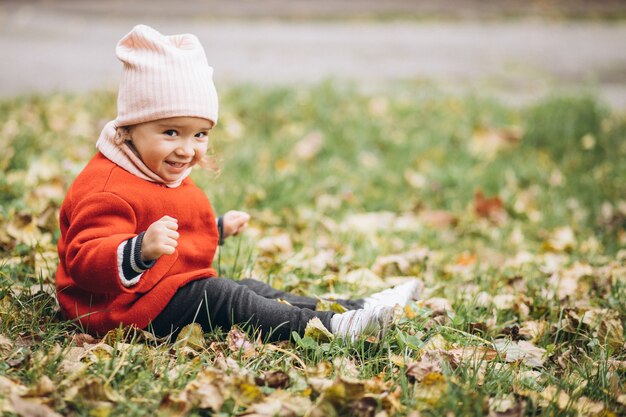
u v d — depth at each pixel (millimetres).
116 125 2717
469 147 6883
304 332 2762
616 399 2545
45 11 13602
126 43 2713
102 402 2213
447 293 3650
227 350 2689
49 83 8148
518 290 3793
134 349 2557
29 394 2201
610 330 3150
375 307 2779
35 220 3893
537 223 5309
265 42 11555
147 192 2711
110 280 2543
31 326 2732
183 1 15406
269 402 2287
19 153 5234
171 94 2625
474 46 12086
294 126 6934
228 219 3246
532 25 14609
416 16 14859
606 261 4426
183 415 2209
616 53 11984
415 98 8219
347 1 16312
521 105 8195
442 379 2402
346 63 10266
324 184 5688
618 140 7000
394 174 6105
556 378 2705
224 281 2838
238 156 5938
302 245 4379
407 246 4559
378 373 2625
